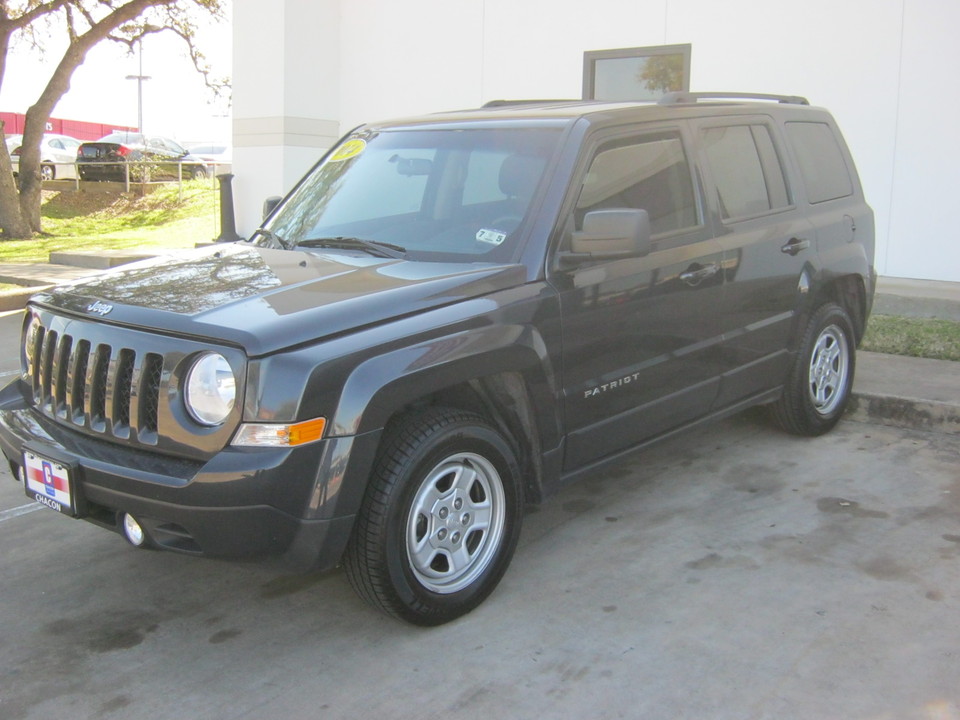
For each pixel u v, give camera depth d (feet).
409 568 11.50
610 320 13.65
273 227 15.85
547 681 10.83
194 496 10.40
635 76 37.99
